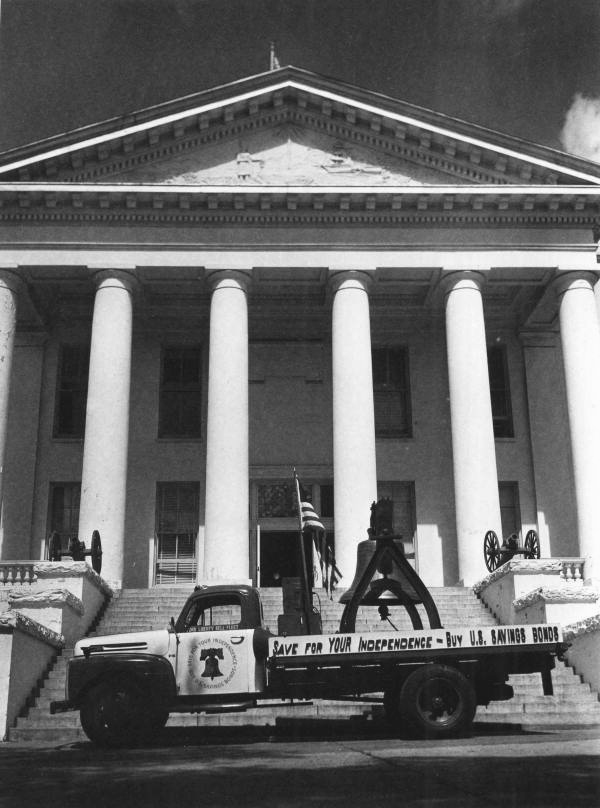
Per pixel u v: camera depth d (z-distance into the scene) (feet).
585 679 56.34
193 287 102.06
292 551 108.99
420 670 39.55
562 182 98.78
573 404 95.45
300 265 97.04
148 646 42.47
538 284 101.91
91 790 23.52
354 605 43.62
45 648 56.85
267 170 99.04
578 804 19.25
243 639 42.29
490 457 92.73
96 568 81.92
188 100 96.94
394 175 99.50
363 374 94.12
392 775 24.89
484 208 98.27
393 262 97.55
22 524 104.12
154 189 95.20
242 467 90.89
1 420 92.53
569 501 107.76
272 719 49.57
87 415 92.12
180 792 22.59
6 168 95.45
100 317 94.94
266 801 20.51
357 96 98.37
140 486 107.24
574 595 62.08
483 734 41.98
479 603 79.00
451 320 97.35
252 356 113.39
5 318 94.94
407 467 109.40
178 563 106.22
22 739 48.01
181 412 111.45
